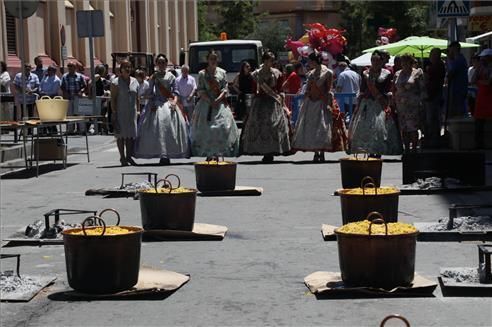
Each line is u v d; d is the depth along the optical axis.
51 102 16.48
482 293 6.73
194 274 7.69
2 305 6.69
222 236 9.26
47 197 12.88
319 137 16.81
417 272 7.51
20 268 8.05
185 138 17.09
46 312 6.49
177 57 62.78
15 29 29.80
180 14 65.88
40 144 16.66
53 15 33.44
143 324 6.18
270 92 16.94
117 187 13.38
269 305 6.61
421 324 6.04
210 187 12.44
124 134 16.84
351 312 6.36
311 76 16.86
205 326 6.11
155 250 8.73
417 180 12.55
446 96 19.94
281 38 76.00
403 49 27.72
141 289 6.87
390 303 6.56
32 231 9.45
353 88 22.66
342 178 11.76
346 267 6.84
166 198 9.20
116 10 44.41
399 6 59.00
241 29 78.81
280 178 14.55
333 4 84.00
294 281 7.37
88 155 18.17
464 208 9.16
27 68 23.33
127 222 10.47
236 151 17.17
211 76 16.98
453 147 17.66
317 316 6.29
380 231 6.86
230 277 7.56
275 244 9.00
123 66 16.77
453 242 8.78
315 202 11.81
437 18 19.05
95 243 6.75
